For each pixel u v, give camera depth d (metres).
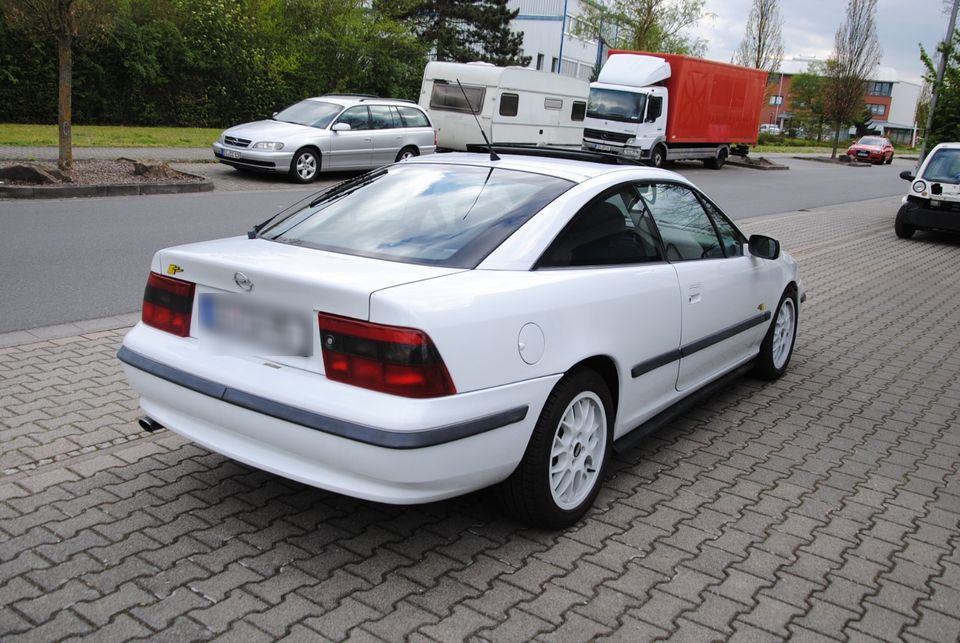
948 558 3.56
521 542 3.49
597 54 52.91
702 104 28.47
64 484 3.78
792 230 14.96
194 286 3.44
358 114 17.64
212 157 19.36
